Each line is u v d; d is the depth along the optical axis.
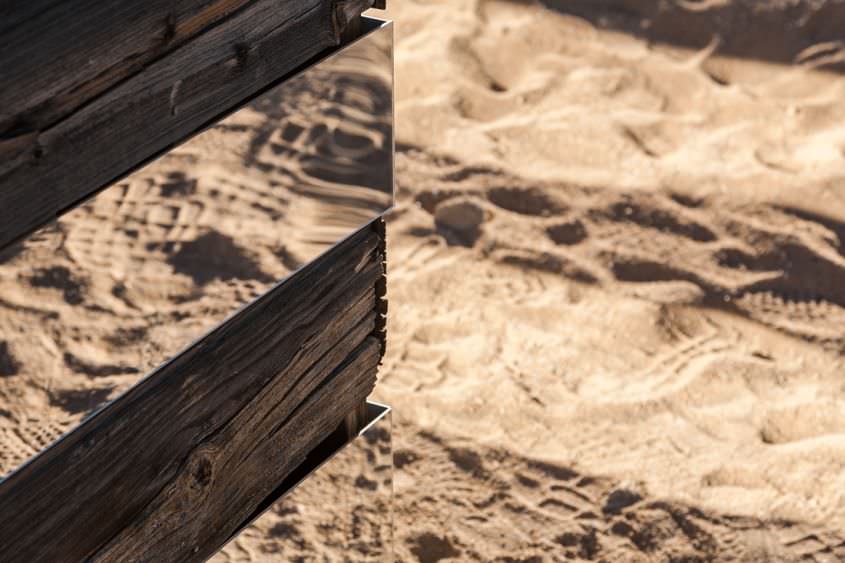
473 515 2.15
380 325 1.35
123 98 0.87
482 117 3.42
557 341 2.63
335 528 1.34
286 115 1.05
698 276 2.82
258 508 1.22
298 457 1.24
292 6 1.04
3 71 0.76
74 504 0.92
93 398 0.89
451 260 2.89
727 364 2.54
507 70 3.63
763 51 3.66
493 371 2.54
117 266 0.89
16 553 0.87
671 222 2.99
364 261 1.27
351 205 1.16
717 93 3.50
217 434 1.08
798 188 3.08
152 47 0.88
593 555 2.06
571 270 2.85
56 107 0.81
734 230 2.96
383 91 1.17
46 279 0.83
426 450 2.30
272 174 1.04
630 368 2.54
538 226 3.00
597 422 2.38
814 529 2.10
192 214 0.96
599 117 3.40
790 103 3.44
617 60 3.66
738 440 2.32
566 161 3.23
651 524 2.12
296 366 1.19
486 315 2.71
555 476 2.24
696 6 3.82
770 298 2.75
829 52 3.63
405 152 3.27
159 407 0.99
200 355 1.03
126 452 0.96
